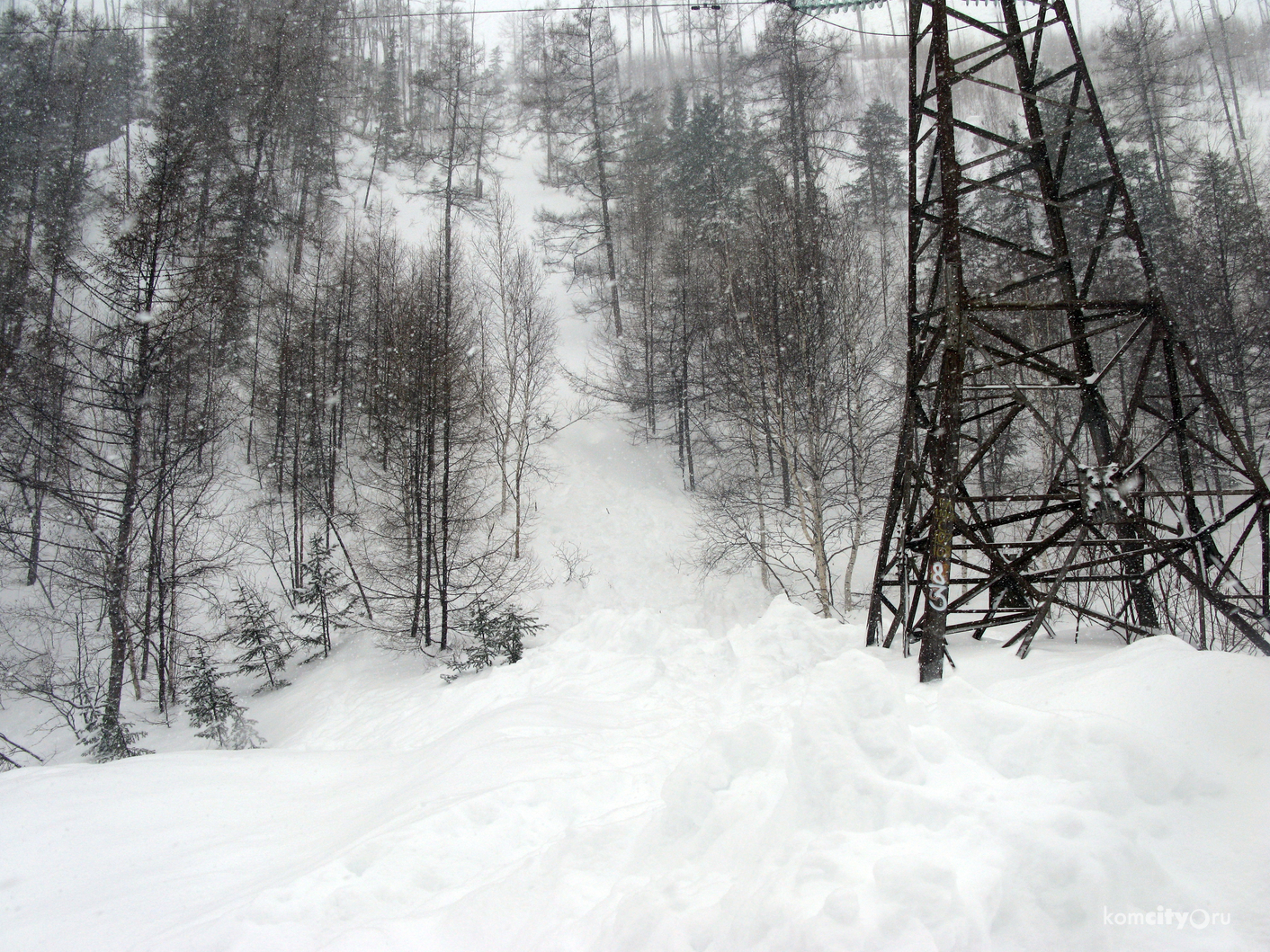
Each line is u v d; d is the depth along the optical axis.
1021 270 18.17
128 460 14.98
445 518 16.06
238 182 25.16
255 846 4.94
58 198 26.58
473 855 3.80
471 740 6.13
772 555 17.61
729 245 20.66
